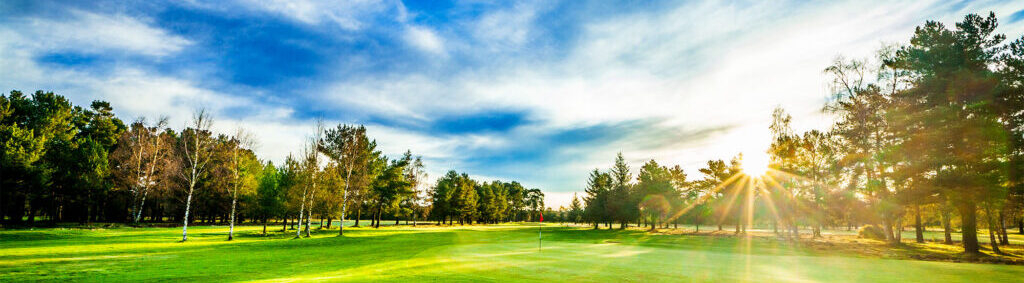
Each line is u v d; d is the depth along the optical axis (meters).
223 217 74.62
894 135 26.75
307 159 39.09
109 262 17.16
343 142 46.16
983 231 63.53
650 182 68.69
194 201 61.12
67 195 47.41
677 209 68.88
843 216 36.50
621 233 54.97
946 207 30.53
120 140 55.97
